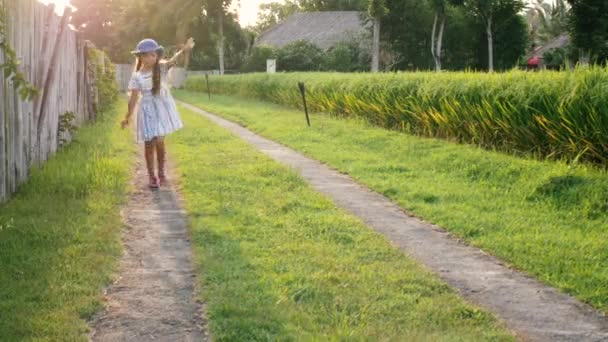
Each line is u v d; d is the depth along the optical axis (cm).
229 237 616
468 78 1322
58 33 1012
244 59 5631
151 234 635
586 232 673
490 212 757
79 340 386
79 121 1418
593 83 952
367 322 427
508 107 1128
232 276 505
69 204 702
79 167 905
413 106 1451
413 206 782
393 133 1457
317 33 5534
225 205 743
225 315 431
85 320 425
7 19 707
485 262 582
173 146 1245
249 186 859
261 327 412
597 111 918
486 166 991
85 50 1521
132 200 778
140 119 839
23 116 798
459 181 944
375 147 1294
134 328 416
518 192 845
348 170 1030
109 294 472
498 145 1183
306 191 842
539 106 1046
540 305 481
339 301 462
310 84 2197
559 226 694
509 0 4366
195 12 5444
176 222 682
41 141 916
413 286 499
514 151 1112
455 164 1041
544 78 1078
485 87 1222
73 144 1163
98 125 1505
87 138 1254
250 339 396
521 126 1077
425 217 734
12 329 393
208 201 762
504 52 4659
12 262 511
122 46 6041
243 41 5800
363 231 656
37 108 880
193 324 425
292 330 409
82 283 479
